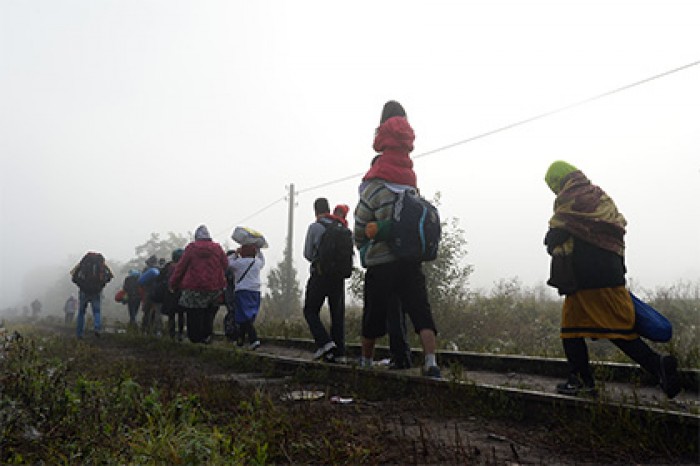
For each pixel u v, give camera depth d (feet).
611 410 12.06
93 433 11.42
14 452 10.50
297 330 37.63
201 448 10.21
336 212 24.27
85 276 41.68
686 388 15.57
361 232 18.40
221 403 15.21
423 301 17.81
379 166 18.52
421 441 11.89
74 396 13.51
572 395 14.08
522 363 20.58
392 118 18.90
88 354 26.30
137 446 10.32
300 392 17.42
